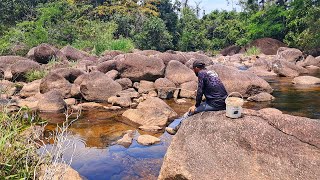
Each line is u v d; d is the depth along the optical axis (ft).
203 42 138.31
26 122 13.48
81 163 16.83
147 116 24.49
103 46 71.67
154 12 132.16
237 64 65.77
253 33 102.47
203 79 16.89
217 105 16.71
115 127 23.58
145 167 16.53
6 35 76.33
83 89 33.17
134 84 38.65
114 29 96.89
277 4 101.55
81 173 15.70
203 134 13.26
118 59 43.42
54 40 78.33
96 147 19.30
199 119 14.25
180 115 27.12
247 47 94.73
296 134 12.64
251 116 14.06
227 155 12.25
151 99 28.02
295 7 84.48
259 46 90.07
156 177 15.40
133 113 25.58
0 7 100.63
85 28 87.86
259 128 12.96
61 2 99.81
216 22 146.51
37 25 84.58
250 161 11.89
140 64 39.27
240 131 12.94
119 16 116.98
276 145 12.20
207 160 12.26
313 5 79.82
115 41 73.92
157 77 39.04
